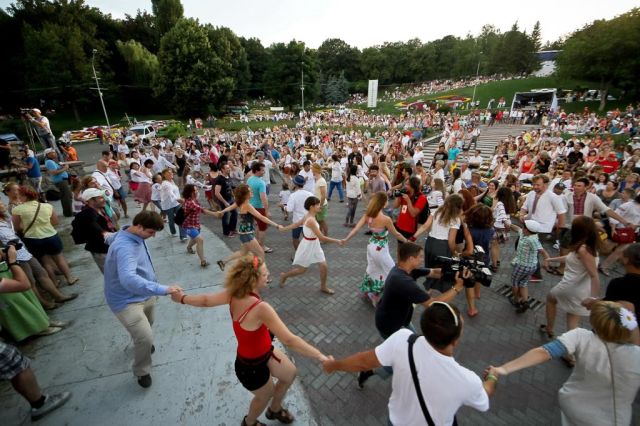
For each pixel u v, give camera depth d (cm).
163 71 5281
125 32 6656
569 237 373
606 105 4216
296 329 468
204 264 655
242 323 254
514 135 2794
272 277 621
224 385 369
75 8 5453
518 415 329
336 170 1139
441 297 320
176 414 333
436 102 6131
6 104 4841
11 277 404
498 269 646
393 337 209
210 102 5519
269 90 7125
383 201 462
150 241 798
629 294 303
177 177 1502
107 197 728
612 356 229
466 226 468
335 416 330
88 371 390
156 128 3722
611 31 3938
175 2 6612
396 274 321
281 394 300
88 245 462
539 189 637
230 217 820
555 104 3669
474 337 448
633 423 324
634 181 734
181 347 430
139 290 297
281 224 943
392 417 207
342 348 429
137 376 360
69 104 5334
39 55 4728
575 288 379
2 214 451
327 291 557
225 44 5897
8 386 376
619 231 596
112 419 328
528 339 443
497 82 6900
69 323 480
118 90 5788
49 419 328
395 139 2044
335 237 833
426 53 9862
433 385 184
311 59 6981
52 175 934
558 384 365
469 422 322
